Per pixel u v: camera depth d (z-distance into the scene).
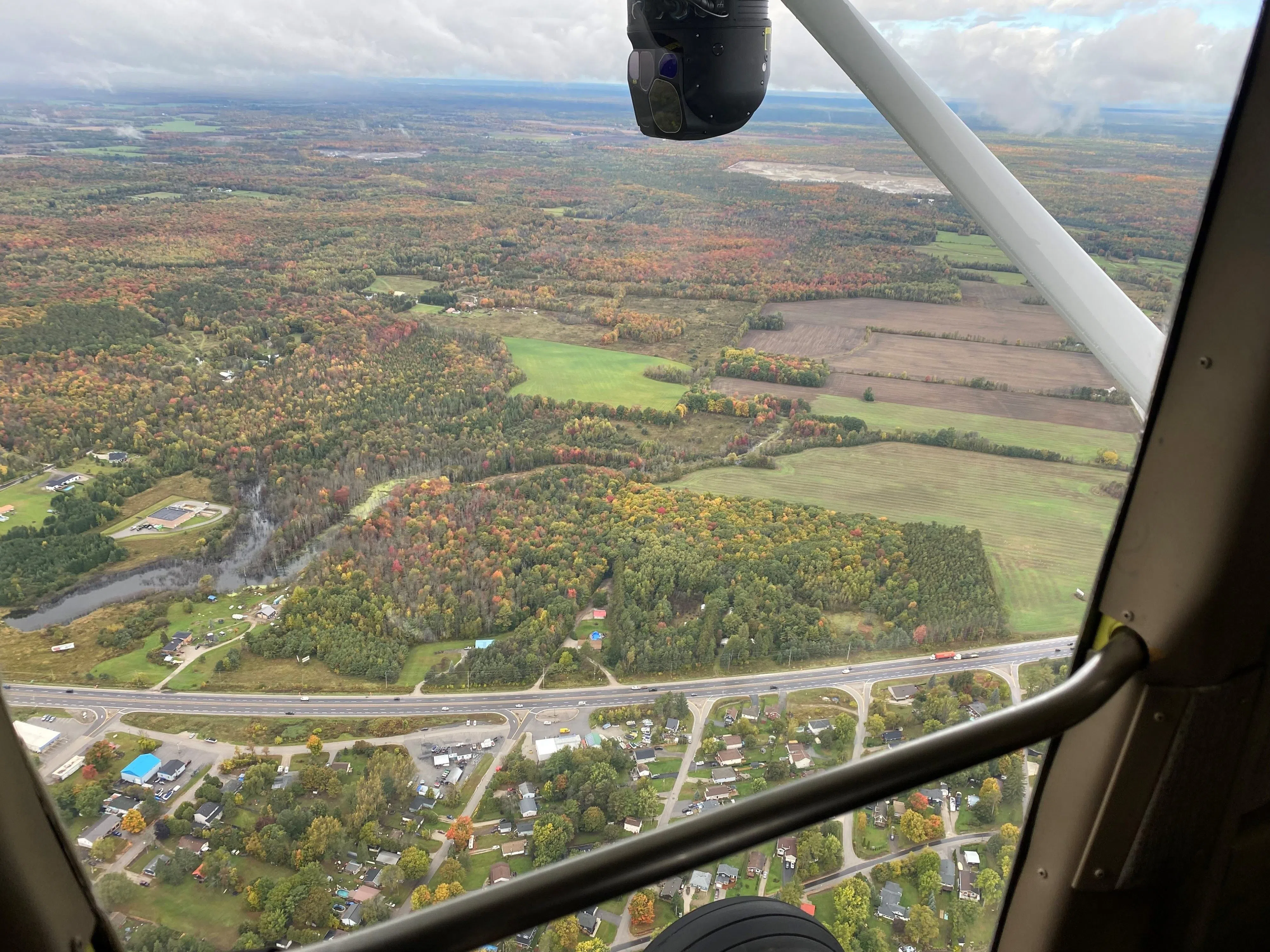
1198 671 1.37
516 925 0.79
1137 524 1.41
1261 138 1.16
